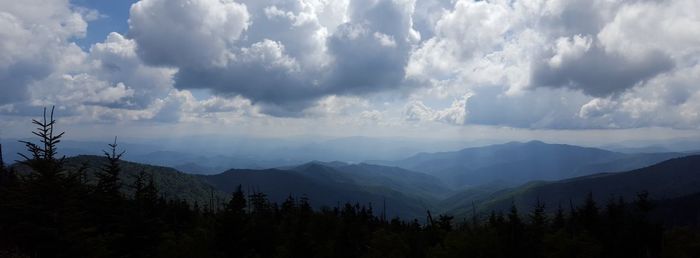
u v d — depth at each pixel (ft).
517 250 174.19
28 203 88.84
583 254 175.94
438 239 233.76
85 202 116.37
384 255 210.18
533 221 220.02
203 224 211.61
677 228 212.02
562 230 185.78
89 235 106.11
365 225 293.84
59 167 92.12
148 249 134.82
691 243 197.06
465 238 186.29
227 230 158.81
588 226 236.84
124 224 128.67
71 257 90.58
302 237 177.58
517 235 179.32
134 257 129.80
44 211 88.33
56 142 91.50
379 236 218.18
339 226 232.32
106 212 129.80
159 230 149.07
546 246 183.62
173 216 215.72
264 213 281.13
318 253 183.42
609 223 226.38
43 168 88.53
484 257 176.65
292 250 173.68
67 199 91.97
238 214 162.81
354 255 218.79
